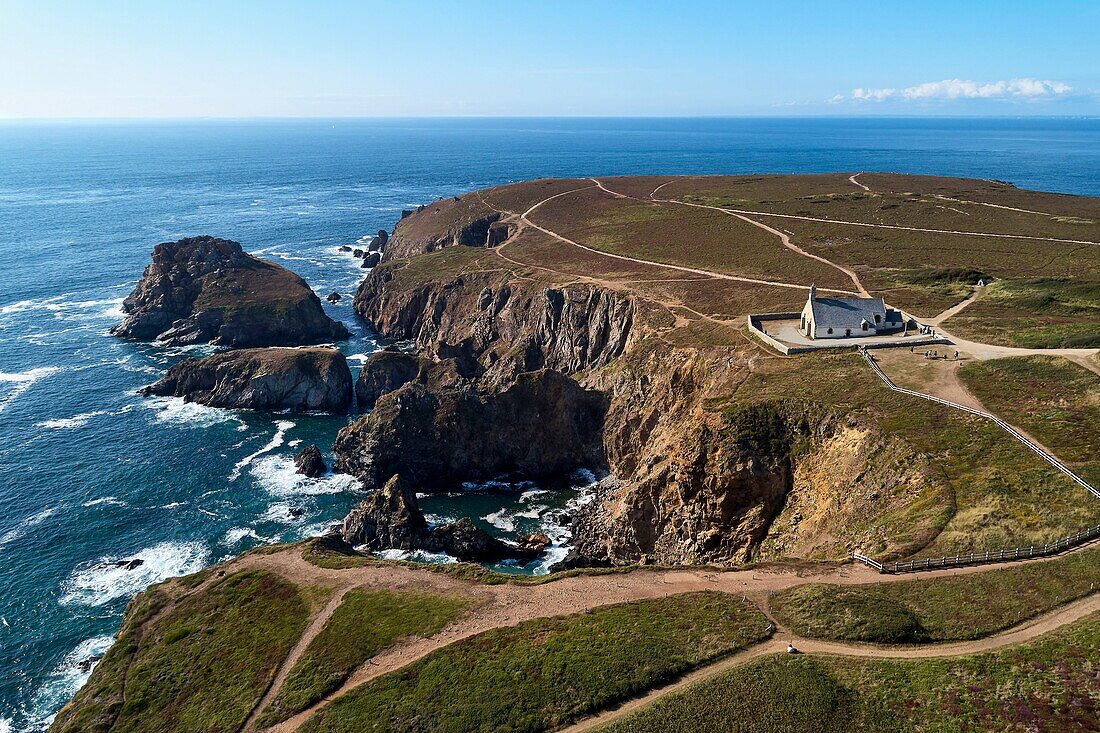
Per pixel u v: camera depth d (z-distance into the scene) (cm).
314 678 5006
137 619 6222
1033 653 3934
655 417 9519
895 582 4822
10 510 8750
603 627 4969
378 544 8162
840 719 3788
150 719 5000
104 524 8556
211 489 9431
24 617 7006
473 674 4703
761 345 9306
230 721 4769
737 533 6762
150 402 12031
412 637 5306
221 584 6481
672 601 5178
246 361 12281
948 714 3669
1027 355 7956
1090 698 3547
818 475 6581
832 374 7912
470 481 9950
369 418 10144
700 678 4288
